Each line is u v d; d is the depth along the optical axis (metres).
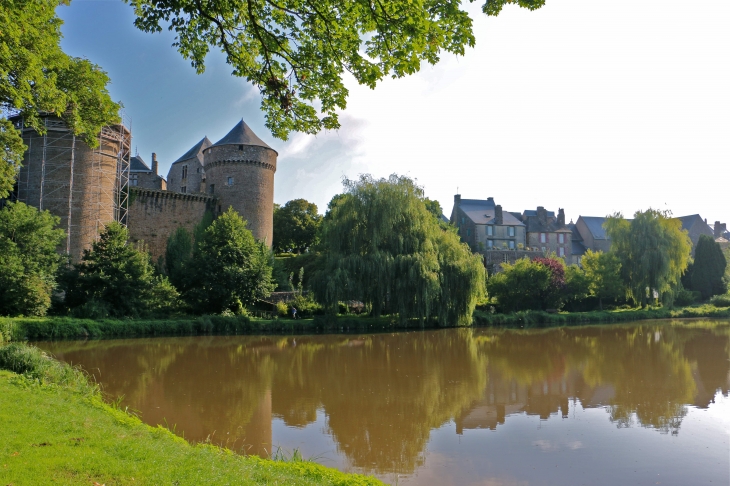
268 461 7.80
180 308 34.53
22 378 10.43
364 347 25.39
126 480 5.43
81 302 31.27
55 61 14.41
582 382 16.91
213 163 51.22
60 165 36.84
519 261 43.47
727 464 9.73
